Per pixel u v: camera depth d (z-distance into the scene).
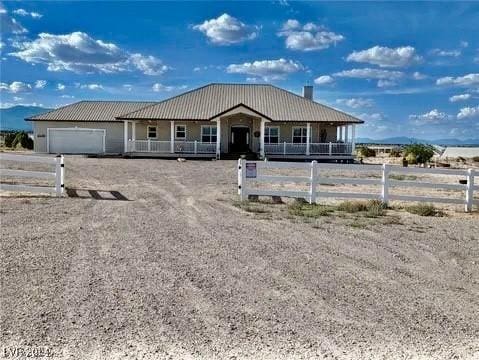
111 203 12.66
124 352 4.07
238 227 9.74
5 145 52.91
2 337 4.28
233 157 35.12
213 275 6.28
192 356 4.04
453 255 7.80
